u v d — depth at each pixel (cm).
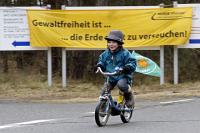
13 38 3516
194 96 3108
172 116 2373
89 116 2395
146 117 2358
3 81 3847
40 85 3578
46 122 2228
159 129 2038
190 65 4478
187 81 3978
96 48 3528
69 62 4122
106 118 2117
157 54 4525
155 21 3525
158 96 3128
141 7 3522
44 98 3114
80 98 3105
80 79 3975
